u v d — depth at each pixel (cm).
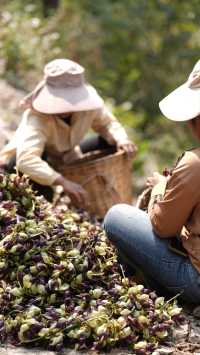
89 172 487
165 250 371
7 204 408
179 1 1448
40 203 429
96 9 1382
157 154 1191
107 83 1252
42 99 475
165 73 1404
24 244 379
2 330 349
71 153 511
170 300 368
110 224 383
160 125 1295
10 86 937
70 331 345
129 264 398
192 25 1412
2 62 1016
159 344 354
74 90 479
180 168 346
